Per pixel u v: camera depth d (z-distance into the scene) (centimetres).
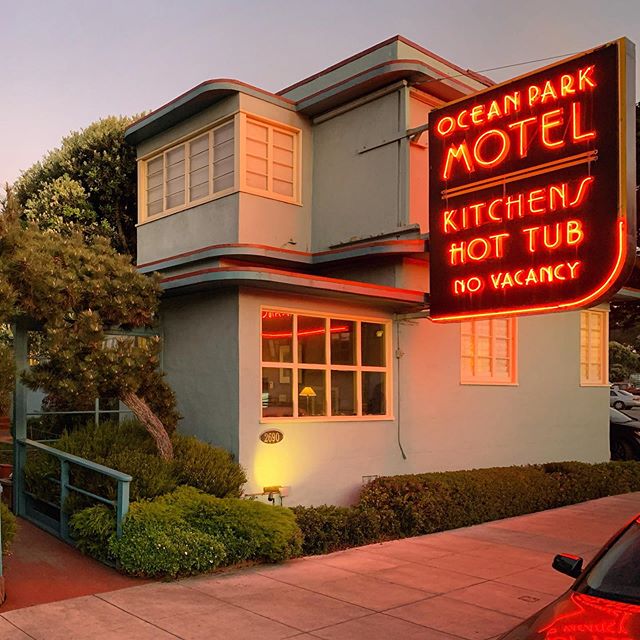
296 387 1016
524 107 908
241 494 908
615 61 823
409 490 996
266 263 1258
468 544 917
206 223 1294
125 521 745
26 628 575
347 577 745
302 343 1031
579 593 425
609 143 820
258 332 973
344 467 1052
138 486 808
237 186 1230
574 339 1505
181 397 1030
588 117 841
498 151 928
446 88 1227
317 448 1022
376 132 1238
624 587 416
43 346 838
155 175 1441
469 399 1255
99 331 820
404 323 1159
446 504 1007
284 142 1311
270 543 777
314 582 723
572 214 845
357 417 1078
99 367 810
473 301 939
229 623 595
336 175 1302
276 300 994
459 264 959
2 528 655
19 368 945
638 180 1939
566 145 859
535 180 887
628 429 1731
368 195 1241
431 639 570
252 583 713
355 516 906
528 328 1398
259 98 1265
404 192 1183
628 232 804
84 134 2056
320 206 1323
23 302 785
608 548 461
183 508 786
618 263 800
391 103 1218
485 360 1312
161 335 1072
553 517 1119
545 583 737
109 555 750
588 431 1521
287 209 1295
